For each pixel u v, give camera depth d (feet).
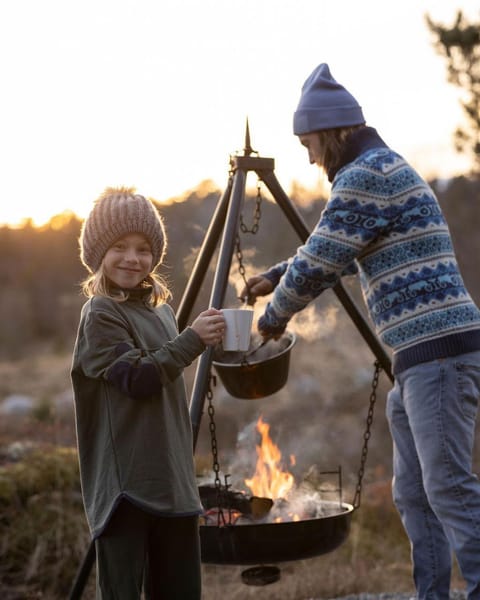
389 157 9.08
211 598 13.87
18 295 77.41
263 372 10.06
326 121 9.46
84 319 7.91
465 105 26.99
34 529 14.82
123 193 8.34
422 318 8.91
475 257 29.68
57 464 15.96
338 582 14.42
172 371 7.72
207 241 10.83
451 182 30.71
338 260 8.96
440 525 9.78
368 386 31.99
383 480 21.85
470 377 8.93
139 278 8.25
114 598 7.70
